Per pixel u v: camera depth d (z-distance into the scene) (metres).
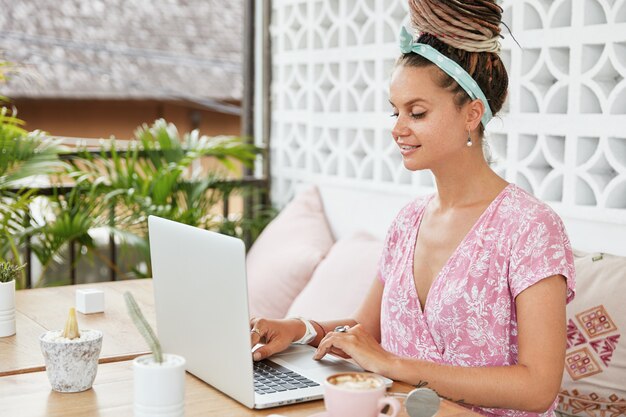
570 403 2.41
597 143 2.78
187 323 1.81
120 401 1.68
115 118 7.77
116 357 1.97
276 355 1.95
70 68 5.72
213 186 4.07
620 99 2.61
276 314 3.46
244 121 4.36
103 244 4.12
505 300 1.92
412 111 1.94
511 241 1.91
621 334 2.36
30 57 5.47
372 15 3.52
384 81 3.47
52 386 1.74
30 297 2.56
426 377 1.76
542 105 2.83
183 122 8.16
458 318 1.94
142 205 3.70
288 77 4.13
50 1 5.61
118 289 2.68
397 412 1.43
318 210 3.78
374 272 3.11
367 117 3.56
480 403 1.78
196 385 1.78
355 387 1.46
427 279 2.03
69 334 1.74
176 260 1.80
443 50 1.92
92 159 3.92
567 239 1.93
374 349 1.82
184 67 6.27
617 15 2.58
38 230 3.58
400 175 3.43
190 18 6.29
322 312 3.15
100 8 5.88
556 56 2.81
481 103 1.93
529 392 1.77
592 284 2.45
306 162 3.99
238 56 6.49
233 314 1.63
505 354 1.93
